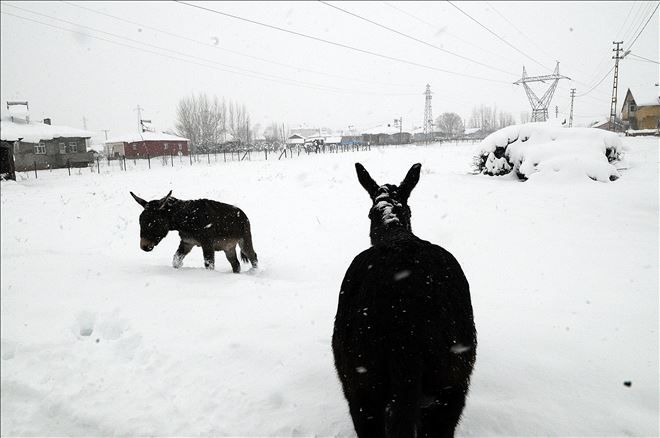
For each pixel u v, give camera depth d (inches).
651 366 155.3
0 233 511.2
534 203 483.8
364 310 93.7
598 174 589.3
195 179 967.6
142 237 301.9
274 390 148.7
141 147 2456.9
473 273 281.6
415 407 83.0
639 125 1528.1
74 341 197.0
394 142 3624.5
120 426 140.0
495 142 737.0
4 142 1175.0
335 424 130.8
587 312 206.5
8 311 225.6
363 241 408.2
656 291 230.4
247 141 2832.2
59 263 309.0
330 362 165.2
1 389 163.0
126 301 235.9
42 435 141.5
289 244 421.4
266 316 211.8
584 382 146.3
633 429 123.0
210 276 281.0
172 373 165.0
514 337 181.6
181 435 133.0
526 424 125.9
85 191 852.0
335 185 742.5
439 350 88.4
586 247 322.7
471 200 523.5
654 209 423.2
